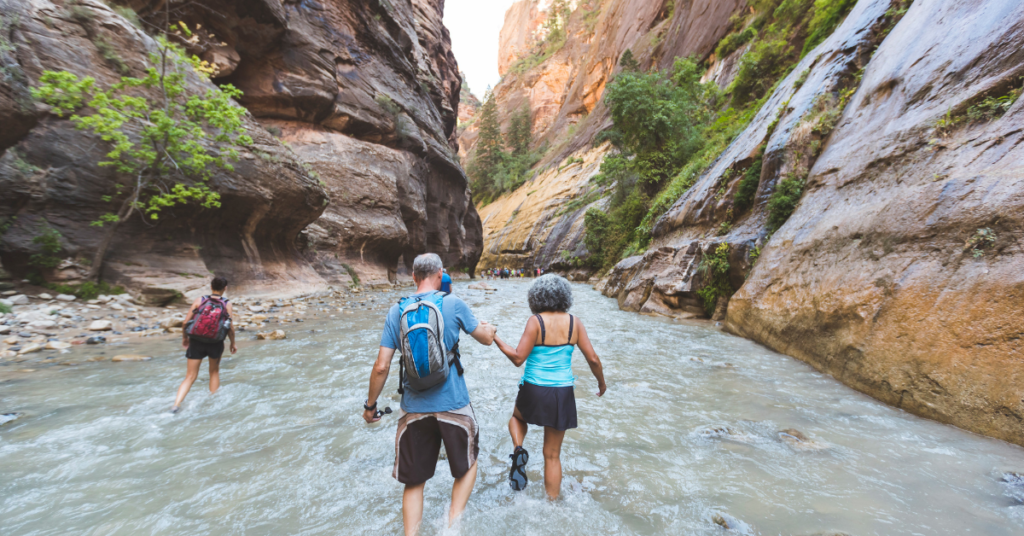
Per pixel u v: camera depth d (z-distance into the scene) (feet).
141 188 30.14
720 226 34.32
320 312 33.71
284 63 60.13
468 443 6.97
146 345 20.56
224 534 6.49
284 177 41.04
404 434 6.79
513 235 179.63
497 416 12.05
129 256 30.14
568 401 7.93
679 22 147.74
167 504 7.31
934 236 13.99
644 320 31.55
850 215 19.29
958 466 8.70
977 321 11.23
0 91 24.43
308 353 19.34
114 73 29.96
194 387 14.14
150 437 10.21
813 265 20.04
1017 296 10.66
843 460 9.07
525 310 37.65
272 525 6.78
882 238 16.30
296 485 8.11
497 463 9.23
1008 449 9.41
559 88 289.74
